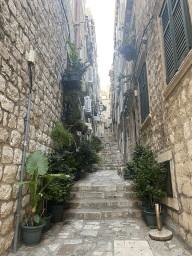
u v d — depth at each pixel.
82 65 6.84
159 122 4.03
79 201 4.66
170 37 3.29
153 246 2.68
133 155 4.56
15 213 2.72
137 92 6.87
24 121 3.14
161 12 3.85
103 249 2.65
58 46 5.93
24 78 3.18
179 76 2.78
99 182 6.21
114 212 4.15
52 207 3.86
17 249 2.65
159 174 3.51
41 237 3.11
